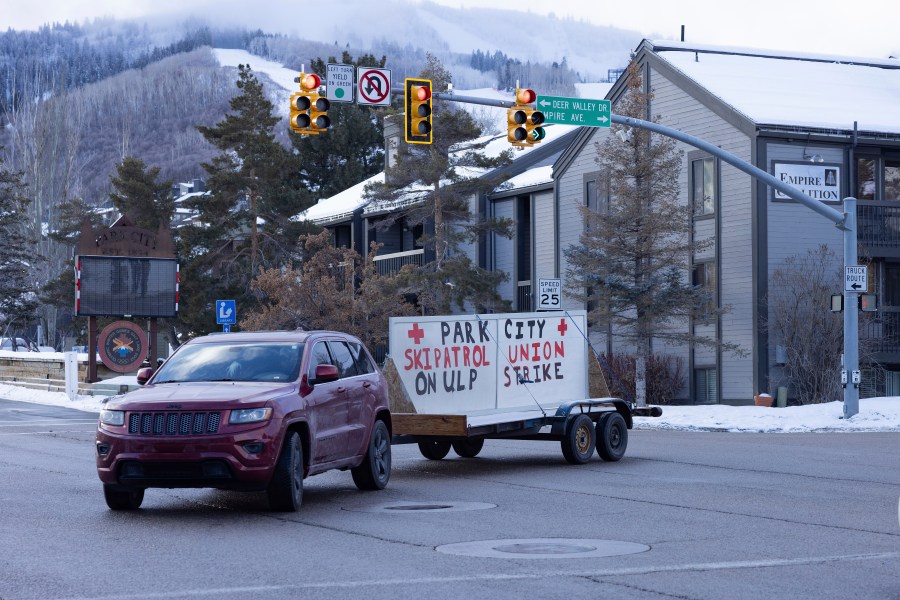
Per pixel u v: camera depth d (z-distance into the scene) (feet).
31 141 279.49
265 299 192.24
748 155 135.13
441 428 61.21
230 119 199.31
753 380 134.31
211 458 44.37
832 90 151.53
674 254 136.15
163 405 44.96
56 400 147.95
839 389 130.00
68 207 275.80
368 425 54.39
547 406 72.28
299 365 49.62
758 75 150.71
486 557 36.11
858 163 140.46
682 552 37.17
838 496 52.37
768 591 30.78
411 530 42.06
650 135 141.38
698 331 142.61
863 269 102.89
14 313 265.95
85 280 156.25
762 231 133.90
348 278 152.15
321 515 46.32
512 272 178.29
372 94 82.53
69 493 54.24
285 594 30.32
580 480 59.57
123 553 36.96
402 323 64.95
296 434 47.09
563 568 34.17
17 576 32.89
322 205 235.61
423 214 166.40
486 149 193.57
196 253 200.75
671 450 78.02
